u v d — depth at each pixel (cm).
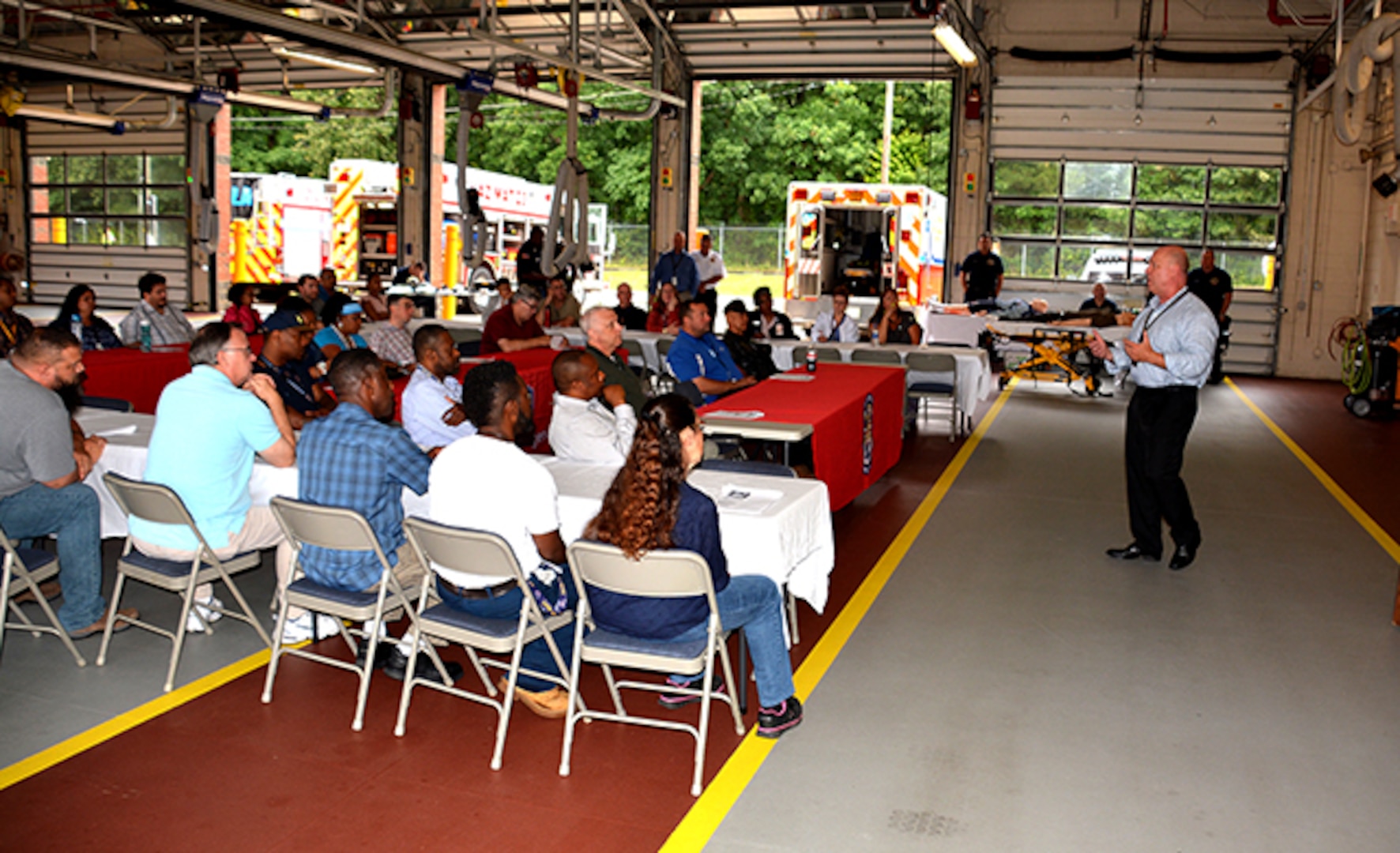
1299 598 537
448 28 1569
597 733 375
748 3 1388
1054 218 1622
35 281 2145
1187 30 1552
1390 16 942
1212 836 312
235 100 1552
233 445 411
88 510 434
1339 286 1569
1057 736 376
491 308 1287
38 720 372
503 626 351
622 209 3116
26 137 2100
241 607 450
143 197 2044
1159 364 563
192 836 301
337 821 311
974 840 307
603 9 1445
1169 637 477
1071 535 653
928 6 1058
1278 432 1065
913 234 1755
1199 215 1591
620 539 321
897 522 676
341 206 1872
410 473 388
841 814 320
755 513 373
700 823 313
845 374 796
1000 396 1311
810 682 421
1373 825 320
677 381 758
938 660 446
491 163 3225
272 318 641
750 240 2362
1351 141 1057
